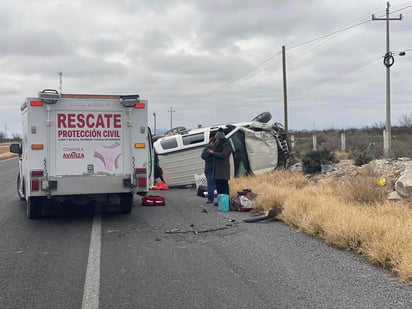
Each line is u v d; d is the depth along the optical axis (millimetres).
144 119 11930
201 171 19531
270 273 6992
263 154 20312
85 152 11609
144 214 12789
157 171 19594
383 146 24609
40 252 8570
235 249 8508
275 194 12562
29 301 5977
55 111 11438
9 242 9422
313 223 9578
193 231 10273
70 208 13898
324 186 14086
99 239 9625
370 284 6410
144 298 6027
